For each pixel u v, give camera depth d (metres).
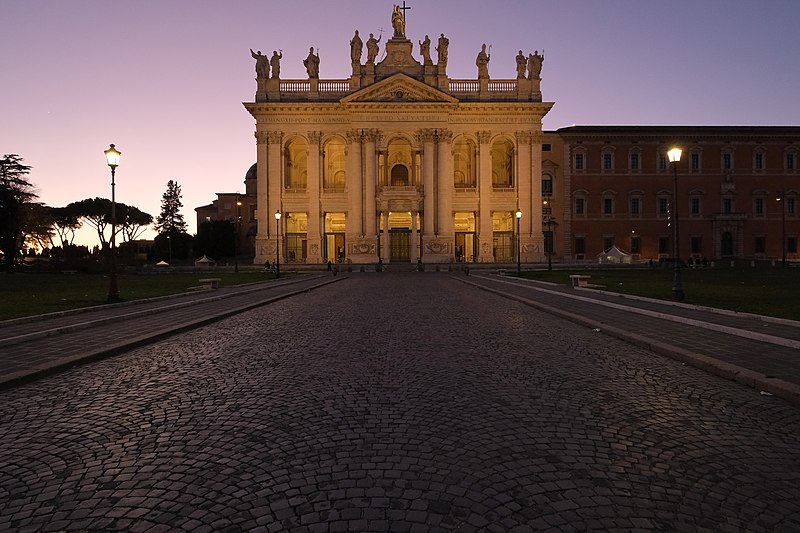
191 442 4.95
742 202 70.44
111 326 12.84
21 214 55.12
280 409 5.97
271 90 65.06
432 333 11.76
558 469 4.27
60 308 16.31
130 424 5.50
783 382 6.61
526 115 65.31
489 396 6.47
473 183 69.31
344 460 4.47
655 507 3.64
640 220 70.00
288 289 26.42
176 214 100.38
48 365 8.01
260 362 8.68
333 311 16.70
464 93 66.25
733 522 3.44
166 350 9.98
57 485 4.05
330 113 64.38
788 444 4.85
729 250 70.31
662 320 13.15
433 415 5.71
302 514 3.55
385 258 63.34
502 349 9.70
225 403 6.25
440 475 4.16
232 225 83.62
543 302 18.11
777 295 19.00
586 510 3.60
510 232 67.06
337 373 7.77
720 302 16.33
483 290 26.28
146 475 4.21
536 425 5.36
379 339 10.94
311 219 64.62
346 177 65.12
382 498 3.78
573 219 70.12
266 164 64.62
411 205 63.84
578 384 7.07
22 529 3.41
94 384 7.29
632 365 8.31
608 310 15.52
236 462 4.45
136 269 55.62
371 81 65.19
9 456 4.64
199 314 15.34
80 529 3.41
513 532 3.31
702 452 4.64
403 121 63.88
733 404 6.14
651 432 5.16
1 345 10.02
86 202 84.50
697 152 70.38
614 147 70.19
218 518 3.51
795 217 70.69
